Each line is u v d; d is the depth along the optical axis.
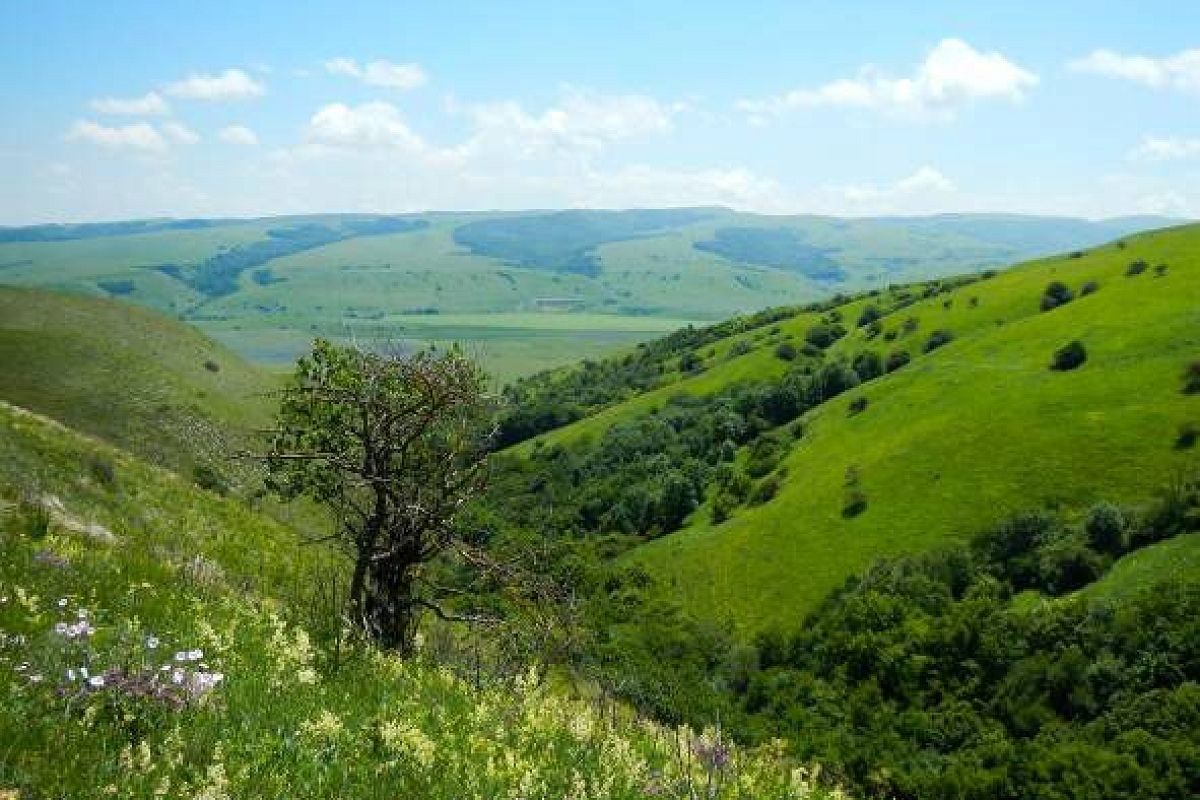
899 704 88.56
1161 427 116.81
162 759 5.91
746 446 166.88
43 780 5.30
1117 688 77.88
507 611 13.04
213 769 5.75
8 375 91.44
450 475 14.33
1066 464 117.06
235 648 9.45
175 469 85.44
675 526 150.12
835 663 96.69
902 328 186.75
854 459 139.12
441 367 13.95
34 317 141.62
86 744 5.89
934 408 142.62
